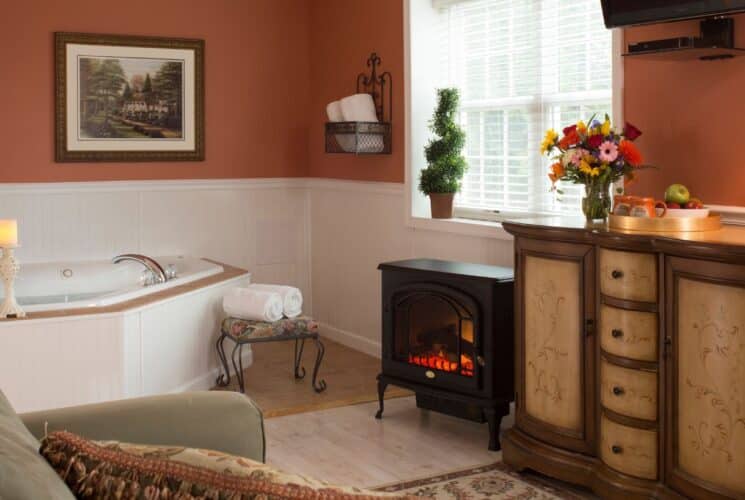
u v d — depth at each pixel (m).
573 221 3.72
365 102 5.78
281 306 4.98
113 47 6.07
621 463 3.24
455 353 4.14
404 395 4.98
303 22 6.69
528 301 3.64
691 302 2.95
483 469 3.78
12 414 1.64
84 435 2.06
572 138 3.64
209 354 5.18
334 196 6.43
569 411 3.48
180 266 5.96
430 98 5.47
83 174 6.05
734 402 2.82
